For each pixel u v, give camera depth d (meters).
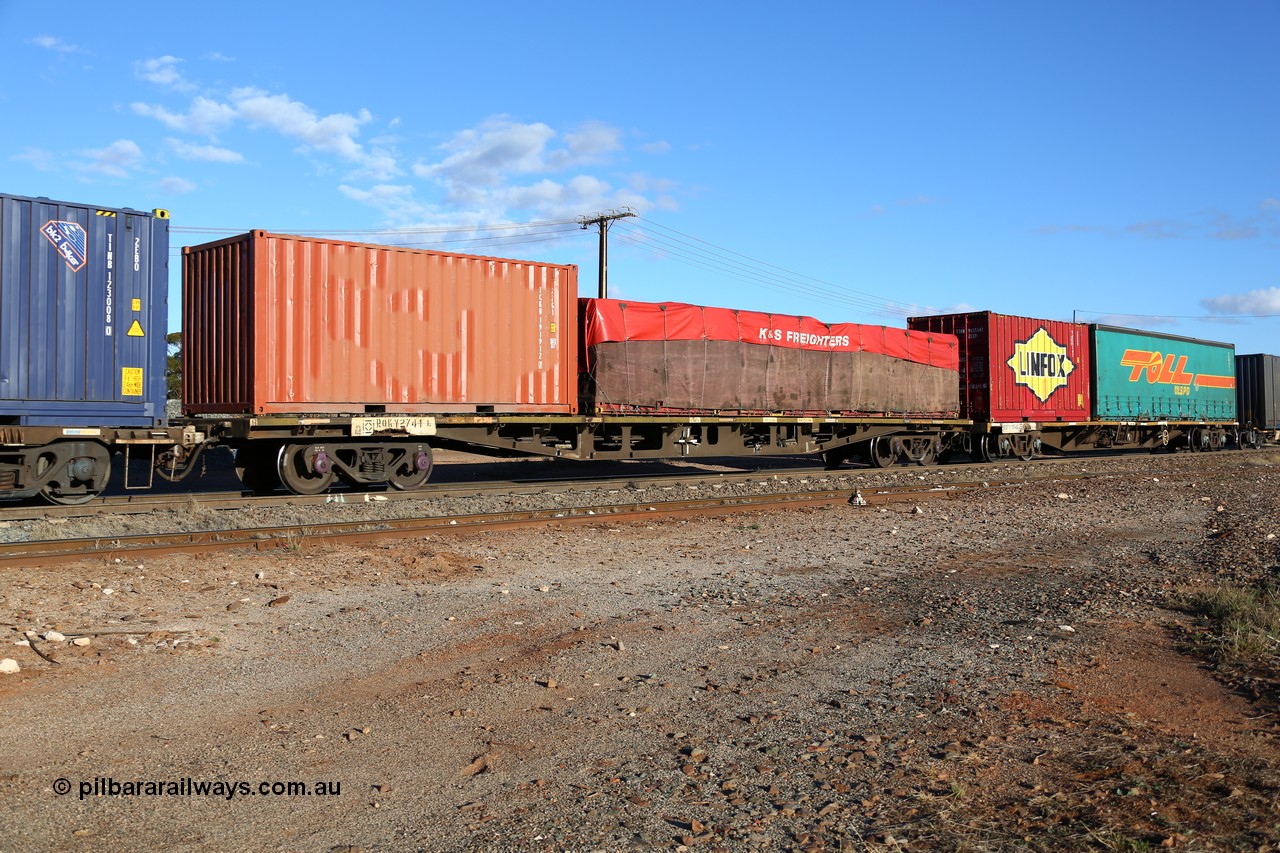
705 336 19.70
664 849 3.60
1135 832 3.68
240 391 14.09
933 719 5.11
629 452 18.98
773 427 21.52
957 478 21.27
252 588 8.30
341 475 15.38
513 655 6.38
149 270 12.87
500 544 11.05
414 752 4.61
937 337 25.64
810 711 5.27
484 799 4.07
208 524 11.68
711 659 6.36
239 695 5.43
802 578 9.31
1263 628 6.90
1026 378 28.06
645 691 5.61
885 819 3.86
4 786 4.08
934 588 8.80
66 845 3.57
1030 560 10.46
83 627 6.72
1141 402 33.56
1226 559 10.33
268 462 15.05
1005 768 4.40
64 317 12.06
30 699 5.19
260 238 13.85
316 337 14.33
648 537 11.98
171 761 4.43
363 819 3.86
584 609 7.77
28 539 10.30
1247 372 42.62
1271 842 3.59
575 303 17.53
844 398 22.61
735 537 12.10
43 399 11.88
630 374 18.53
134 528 11.29
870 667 6.17
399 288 15.19
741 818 3.87
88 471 12.52
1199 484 20.78
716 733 4.91
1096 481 20.94
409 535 11.28
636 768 4.43
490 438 16.78
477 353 16.08
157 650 6.23
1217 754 4.55
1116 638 6.89
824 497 16.41
